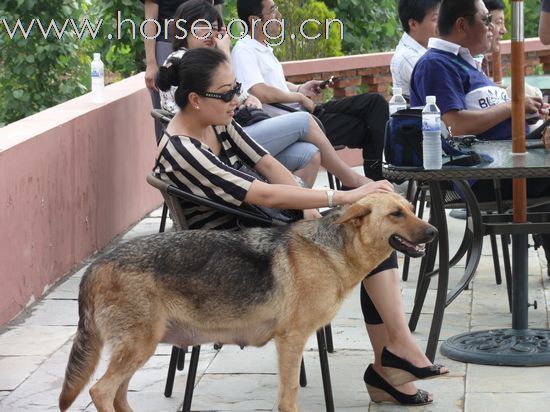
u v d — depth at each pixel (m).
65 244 8.63
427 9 9.01
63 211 8.58
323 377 5.59
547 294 7.78
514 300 6.63
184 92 5.45
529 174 5.78
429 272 6.84
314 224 5.20
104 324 5.01
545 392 5.84
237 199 5.39
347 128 8.34
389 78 13.45
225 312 5.04
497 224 6.29
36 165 8.02
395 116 6.08
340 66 12.77
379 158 8.34
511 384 5.98
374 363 5.81
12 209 7.57
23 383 6.28
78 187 8.94
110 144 9.77
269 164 5.78
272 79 8.92
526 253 6.55
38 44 13.71
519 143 6.35
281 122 6.80
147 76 9.74
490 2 9.34
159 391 6.11
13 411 5.84
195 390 6.10
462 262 8.80
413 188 8.24
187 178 5.42
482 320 7.23
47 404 5.95
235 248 5.07
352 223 5.14
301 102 8.48
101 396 4.95
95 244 9.38
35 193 7.99
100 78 9.79
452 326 7.12
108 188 9.71
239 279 5.02
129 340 4.98
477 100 7.16
